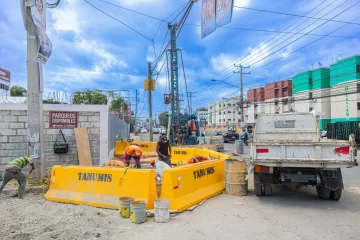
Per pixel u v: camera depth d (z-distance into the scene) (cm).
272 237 506
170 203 654
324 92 5200
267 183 778
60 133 1175
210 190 816
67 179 754
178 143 2661
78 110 1202
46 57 927
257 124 993
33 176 880
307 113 963
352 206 717
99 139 1223
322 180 758
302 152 710
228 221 591
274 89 6525
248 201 762
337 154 690
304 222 589
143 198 649
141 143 1914
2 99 1666
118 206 660
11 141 1089
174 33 2781
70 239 486
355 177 1187
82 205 697
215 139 2633
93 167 734
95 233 514
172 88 2786
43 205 695
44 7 911
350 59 4597
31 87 883
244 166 836
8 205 688
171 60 2792
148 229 539
